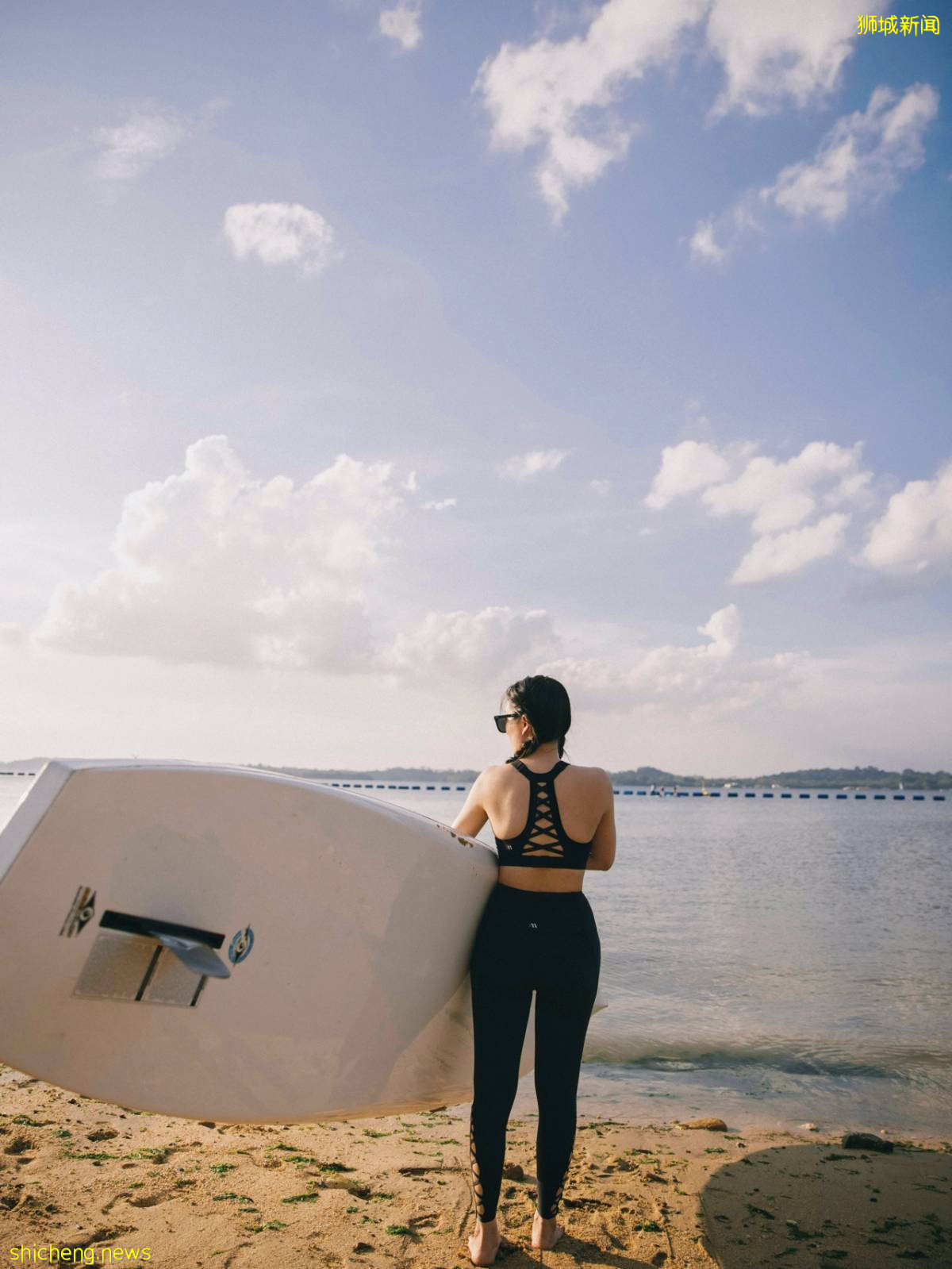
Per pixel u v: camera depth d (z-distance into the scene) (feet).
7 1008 5.33
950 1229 8.45
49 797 5.31
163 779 5.88
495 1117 7.48
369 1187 9.08
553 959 7.58
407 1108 8.21
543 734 8.12
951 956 26.45
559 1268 7.38
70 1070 5.72
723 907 38.09
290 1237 7.70
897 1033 17.99
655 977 23.48
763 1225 8.46
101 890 5.59
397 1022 7.82
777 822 158.10
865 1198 9.31
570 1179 9.75
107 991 5.73
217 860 6.29
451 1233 7.98
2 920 5.16
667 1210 8.79
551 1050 7.73
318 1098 7.28
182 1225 7.88
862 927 32.35
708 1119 12.48
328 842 7.04
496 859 8.64
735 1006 20.22
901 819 177.17
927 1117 13.19
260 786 6.53
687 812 233.55
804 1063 16.05
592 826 7.88
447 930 8.16
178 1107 6.31
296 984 6.96
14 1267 6.91
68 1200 8.38
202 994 6.33
